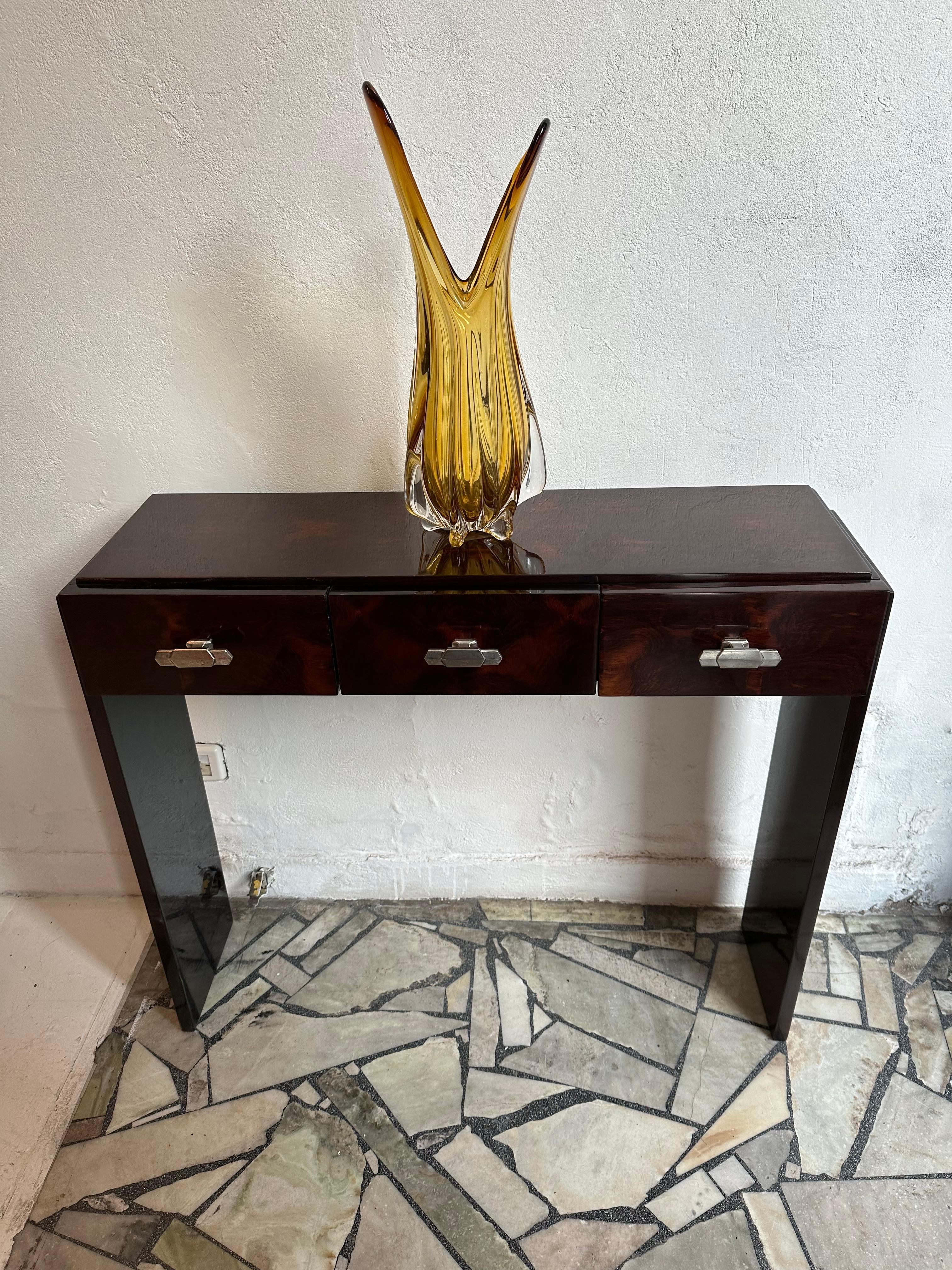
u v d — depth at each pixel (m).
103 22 1.03
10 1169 1.23
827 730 1.14
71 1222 1.17
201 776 1.51
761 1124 1.26
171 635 1.05
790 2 1.00
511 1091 1.32
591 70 1.05
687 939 1.58
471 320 0.99
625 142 1.08
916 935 1.58
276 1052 1.39
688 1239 1.13
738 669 1.04
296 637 1.04
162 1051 1.40
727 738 1.48
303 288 1.18
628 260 1.15
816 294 1.16
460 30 1.03
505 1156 1.23
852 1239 1.12
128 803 1.21
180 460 1.30
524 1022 1.43
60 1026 1.45
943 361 1.18
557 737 1.51
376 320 1.20
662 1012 1.44
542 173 1.10
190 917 1.43
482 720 1.49
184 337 1.21
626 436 1.26
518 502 1.12
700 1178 1.20
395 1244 1.13
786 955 1.33
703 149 1.08
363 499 1.28
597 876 1.64
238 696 1.48
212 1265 1.12
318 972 1.53
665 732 1.49
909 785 1.52
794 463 1.27
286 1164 1.23
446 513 1.10
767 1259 1.10
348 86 1.06
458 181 1.12
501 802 1.58
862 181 1.09
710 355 1.20
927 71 1.03
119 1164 1.24
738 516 1.17
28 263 1.17
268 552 1.11
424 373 1.04
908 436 1.24
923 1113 1.27
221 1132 1.28
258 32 1.04
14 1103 1.33
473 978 1.51
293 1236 1.14
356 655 1.05
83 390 1.25
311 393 1.25
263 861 1.66
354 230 1.14
